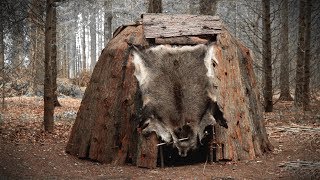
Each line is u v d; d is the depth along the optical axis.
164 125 7.83
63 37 37.81
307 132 11.25
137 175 7.11
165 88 8.02
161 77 8.07
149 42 8.54
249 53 9.83
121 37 8.98
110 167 7.70
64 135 11.04
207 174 7.11
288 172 7.09
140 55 8.24
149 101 7.80
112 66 8.58
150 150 7.68
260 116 9.42
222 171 7.35
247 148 8.41
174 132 7.83
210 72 8.23
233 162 8.04
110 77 8.50
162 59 8.20
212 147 7.99
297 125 12.51
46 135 10.79
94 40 54.53
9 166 7.10
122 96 8.17
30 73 25.30
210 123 7.86
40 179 6.63
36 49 22.14
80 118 8.95
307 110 15.05
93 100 8.73
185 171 7.38
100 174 7.19
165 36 8.55
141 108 7.80
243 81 9.14
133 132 7.93
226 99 8.41
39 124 12.78
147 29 8.64
